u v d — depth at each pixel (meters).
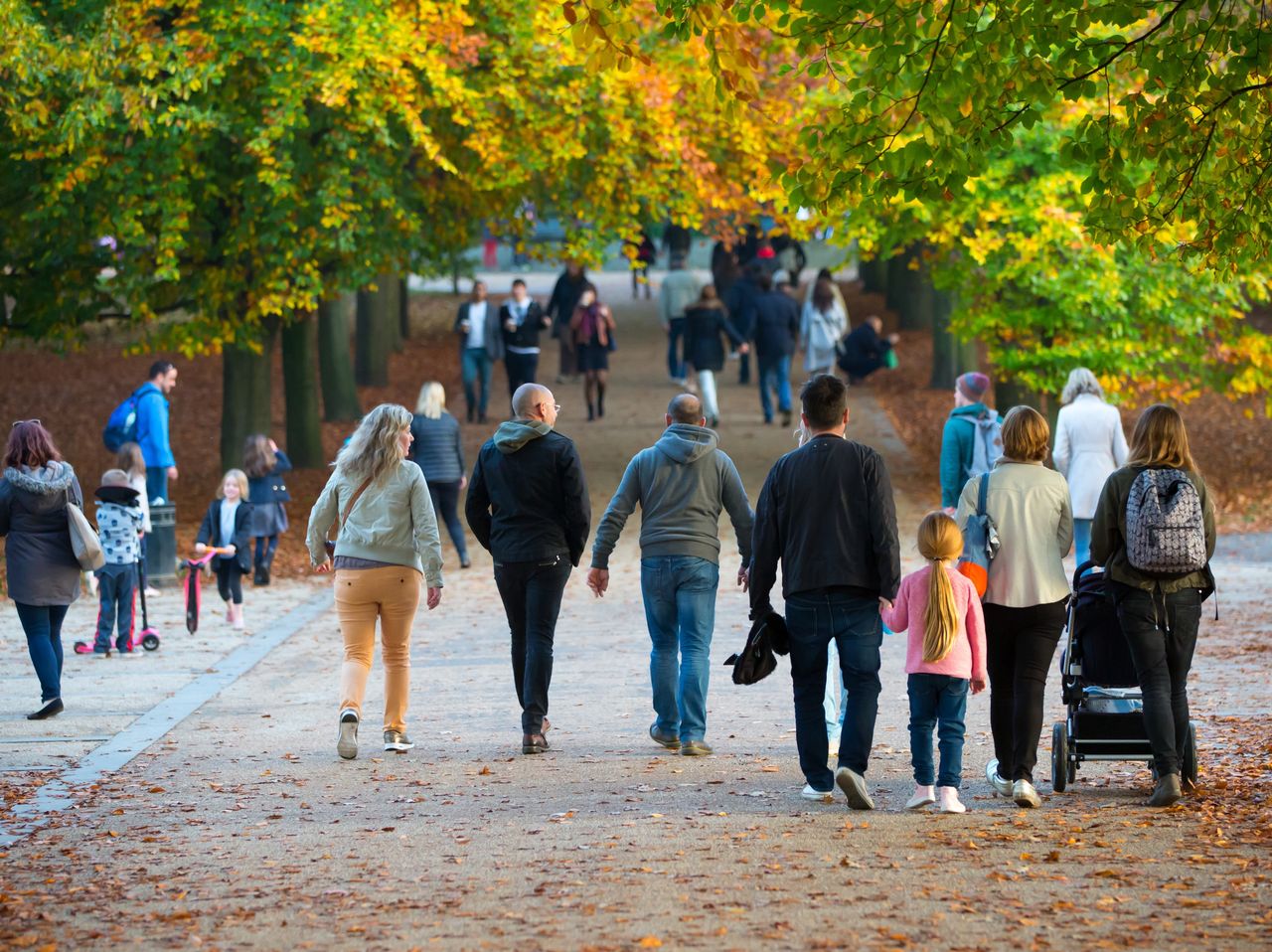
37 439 39.88
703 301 96.00
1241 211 33.00
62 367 129.62
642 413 104.25
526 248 81.38
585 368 101.69
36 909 22.69
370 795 30.64
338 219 68.25
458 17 68.94
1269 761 31.58
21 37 60.03
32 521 39.66
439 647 50.28
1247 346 76.56
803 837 25.84
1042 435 28.81
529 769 32.75
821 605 27.94
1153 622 28.72
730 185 79.69
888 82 31.31
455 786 31.25
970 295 77.50
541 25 71.12
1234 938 19.84
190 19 67.31
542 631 34.75
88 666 47.50
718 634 51.16
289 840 26.88
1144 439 29.19
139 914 22.27
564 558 34.88
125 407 65.88
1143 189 33.34
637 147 76.00
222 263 74.94
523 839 26.31
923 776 27.84
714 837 25.98
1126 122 36.28
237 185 71.38
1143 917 20.84
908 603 28.03
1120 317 74.12
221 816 29.11
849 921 20.80
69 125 63.66
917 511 76.00
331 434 101.75
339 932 21.03
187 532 75.75
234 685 44.50
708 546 34.25
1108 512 28.97
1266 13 31.67
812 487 27.97
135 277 72.69
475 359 103.94
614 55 29.78
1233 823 26.52
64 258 76.50
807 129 32.62
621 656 47.50
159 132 67.62
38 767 34.16
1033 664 28.39
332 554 35.91
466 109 70.94
